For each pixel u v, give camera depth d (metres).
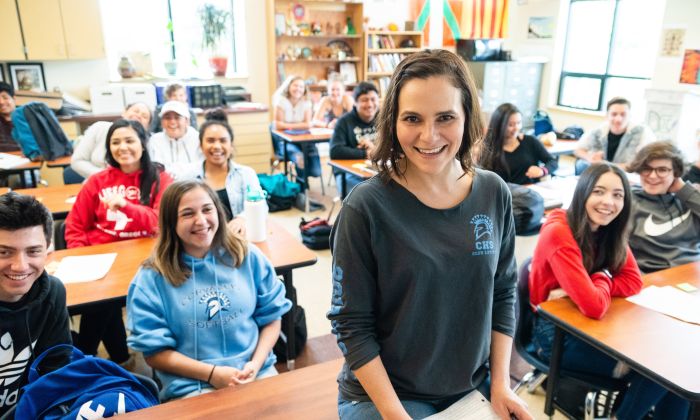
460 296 0.97
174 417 1.29
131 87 5.52
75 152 3.59
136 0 5.86
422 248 0.91
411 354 0.98
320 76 6.95
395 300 0.95
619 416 1.78
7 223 1.34
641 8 6.30
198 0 6.20
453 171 0.98
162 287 1.70
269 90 6.76
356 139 4.21
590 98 7.11
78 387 1.29
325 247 3.99
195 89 5.79
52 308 1.53
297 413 1.33
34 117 3.96
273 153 6.11
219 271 1.78
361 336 0.96
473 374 1.06
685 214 2.35
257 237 2.37
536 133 5.44
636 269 1.89
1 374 1.43
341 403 1.09
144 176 2.58
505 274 1.11
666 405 1.72
